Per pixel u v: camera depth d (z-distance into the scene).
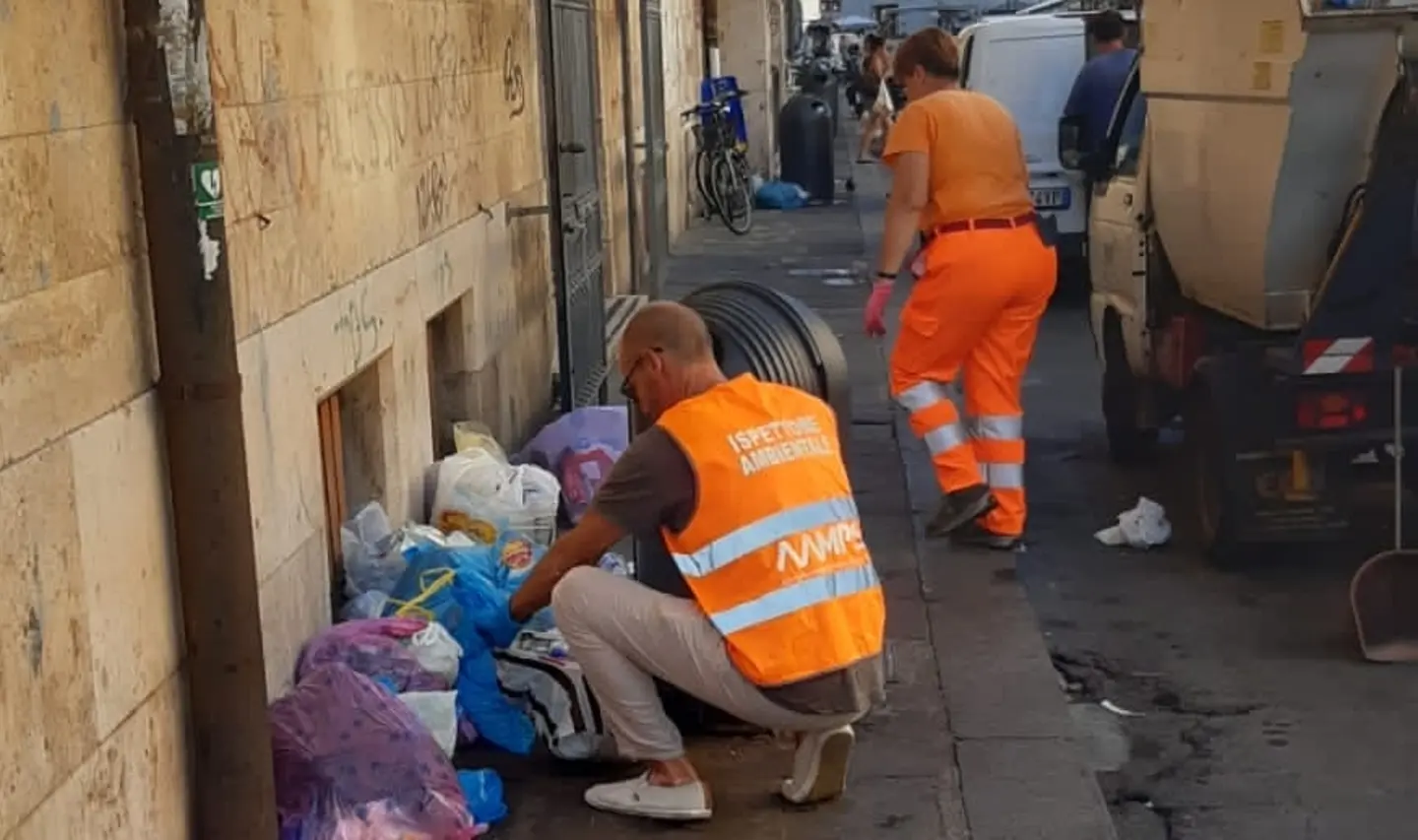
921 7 48.28
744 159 21.45
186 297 3.88
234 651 4.04
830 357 5.85
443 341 7.52
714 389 4.73
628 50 13.89
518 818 4.87
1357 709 6.03
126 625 3.71
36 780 3.24
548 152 8.70
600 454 7.68
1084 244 14.78
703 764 5.24
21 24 3.27
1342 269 6.80
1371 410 7.18
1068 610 7.15
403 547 5.82
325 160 5.39
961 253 7.21
